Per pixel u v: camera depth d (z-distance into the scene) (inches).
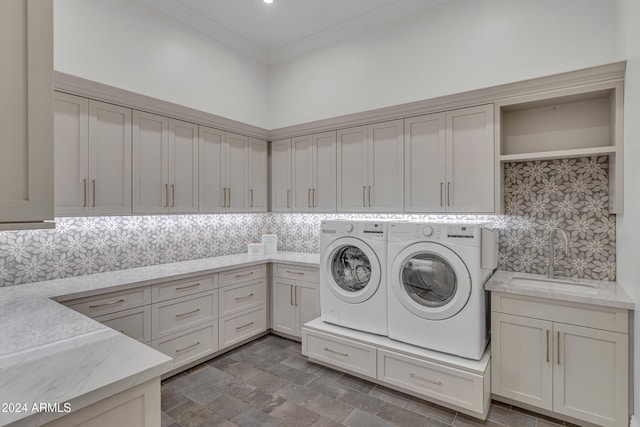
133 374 40.7
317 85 155.7
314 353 111.7
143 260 121.5
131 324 95.4
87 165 95.9
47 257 98.5
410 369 92.2
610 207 92.8
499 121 101.1
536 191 106.1
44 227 41.4
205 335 115.6
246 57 161.0
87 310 86.5
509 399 88.7
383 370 97.0
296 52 161.9
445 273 93.9
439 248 91.4
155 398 43.9
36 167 40.4
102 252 110.7
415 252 95.5
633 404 73.0
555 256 103.3
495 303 89.8
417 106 114.4
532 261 106.8
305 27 145.9
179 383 101.8
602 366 76.5
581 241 99.5
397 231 99.2
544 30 103.8
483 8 114.3
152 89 123.0
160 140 114.1
